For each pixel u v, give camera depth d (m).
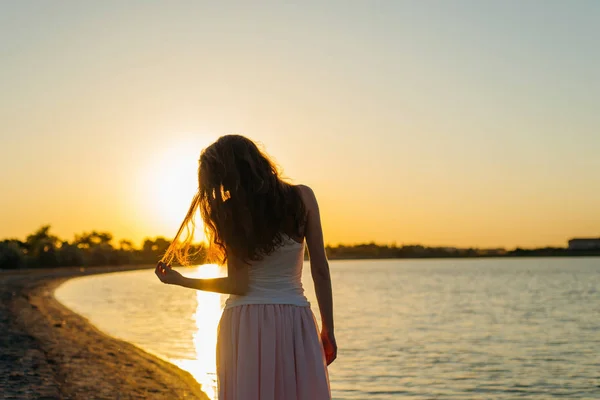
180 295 51.22
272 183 2.95
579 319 31.28
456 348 19.56
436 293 57.84
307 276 90.75
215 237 3.00
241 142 2.97
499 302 45.09
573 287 67.69
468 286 71.69
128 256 175.50
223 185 2.94
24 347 13.86
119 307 35.16
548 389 13.20
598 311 36.75
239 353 2.94
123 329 22.09
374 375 14.18
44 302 34.25
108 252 170.62
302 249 3.06
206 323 24.81
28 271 106.88
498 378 14.29
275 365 2.93
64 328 19.23
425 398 11.92
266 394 2.90
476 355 18.02
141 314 29.83
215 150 2.96
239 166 2.93
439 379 13.92
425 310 37.19
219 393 3.04
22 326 19.38
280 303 2.97
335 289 66.38
